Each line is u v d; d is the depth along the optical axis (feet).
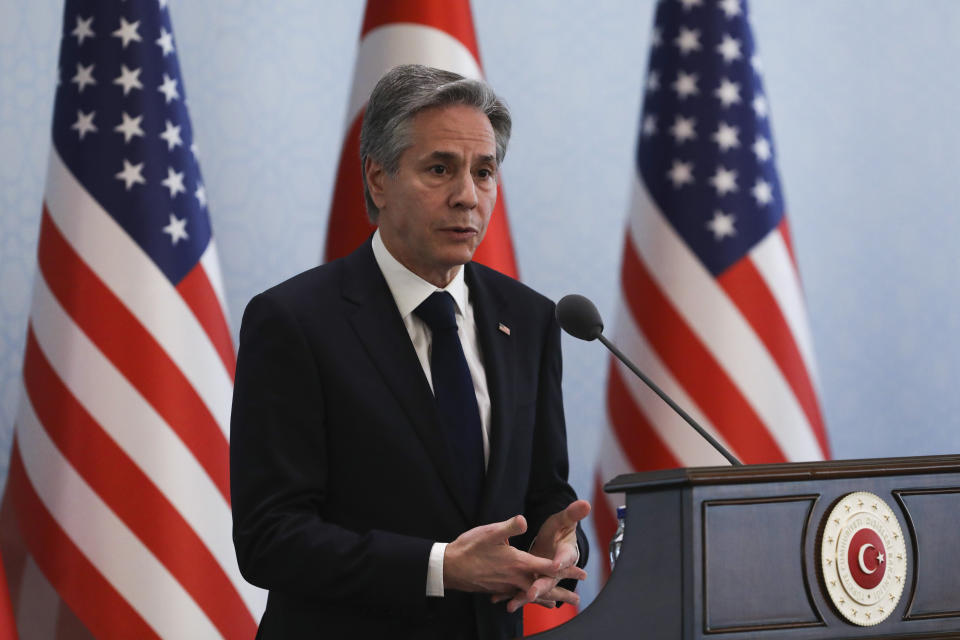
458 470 18.83
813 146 43.62
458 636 18.54
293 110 39.50
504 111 19.62
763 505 14.74
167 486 30.60
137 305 31.09
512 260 35.06
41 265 31.73
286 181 39.24
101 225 31.22
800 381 35.68
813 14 43.93
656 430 35.24
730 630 14.37
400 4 34.40
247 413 18.40
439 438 18.61
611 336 39.45
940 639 15.31
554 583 17.69
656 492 14.92
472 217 18.89
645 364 35.81
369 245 20.34
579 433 40.65
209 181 38.29
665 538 14.71
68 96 32.09
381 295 19.49
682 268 35.60
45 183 33.12
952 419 44.24
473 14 38.63
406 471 18.34
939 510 15.69
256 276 38.68
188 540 30.71
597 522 36.76
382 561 16.81
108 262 31.12
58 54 36.70
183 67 38.09
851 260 43.75
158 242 31.65
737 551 14.55
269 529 17.56
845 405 43.16
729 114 36.32
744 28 37.04
